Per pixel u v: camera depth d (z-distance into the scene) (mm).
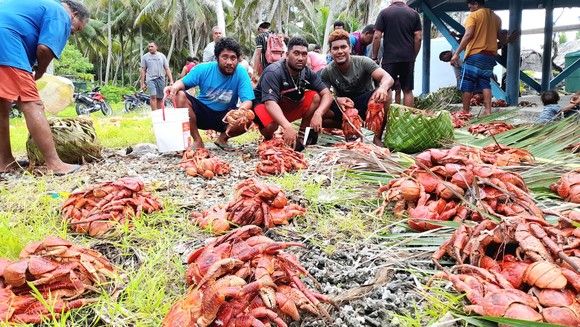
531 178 3785
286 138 5816
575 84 17750
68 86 13070
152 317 2156
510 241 2293
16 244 2840
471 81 8836
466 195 3045
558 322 1750
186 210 3770
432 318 2111
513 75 10398
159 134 6094
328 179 4344
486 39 8562
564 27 19797
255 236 2182
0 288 2193
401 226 3172
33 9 5074
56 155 5309
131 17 44344
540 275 1896
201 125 6918
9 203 3873
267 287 1821
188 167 5074
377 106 6160
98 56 57062
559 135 4992
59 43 5176
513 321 1729
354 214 3447
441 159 3217
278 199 3262
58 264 2291
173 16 38125
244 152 6762
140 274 2463
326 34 31078
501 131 6469
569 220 2502
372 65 6520
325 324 2096
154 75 13711
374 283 2410
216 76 6484
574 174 3439
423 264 2652
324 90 6371
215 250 2105
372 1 28359
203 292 1835
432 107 10836
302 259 2791
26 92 4996
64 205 3391
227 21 40562
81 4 5668
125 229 3051
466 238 2412
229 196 4176
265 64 9562
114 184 3379
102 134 9102
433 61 18688
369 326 2094
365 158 4555
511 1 10102
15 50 4883
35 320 2102
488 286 1992
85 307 2273
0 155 5598
